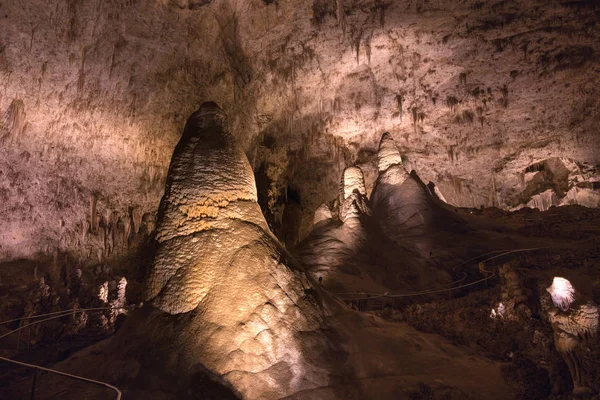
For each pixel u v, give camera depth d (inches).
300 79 940.0
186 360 274.4
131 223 935.7
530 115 1040.8
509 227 834.8
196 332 284.7
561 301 322.3
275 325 294.2
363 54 893.8
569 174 1148.5
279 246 350.3
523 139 1107.9
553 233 745.0
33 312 608.4
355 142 1179.9
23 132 708.7
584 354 232.7
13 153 717.9
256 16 772.0
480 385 289.3
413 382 288.4
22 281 742.5
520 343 356.2
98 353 312.5
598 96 949.8
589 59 855.1
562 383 258.1
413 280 614.5
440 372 310.2
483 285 597.6
